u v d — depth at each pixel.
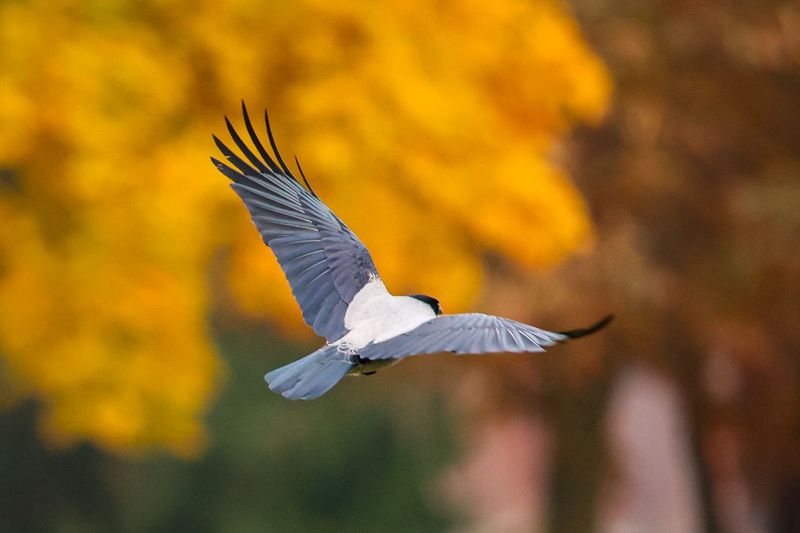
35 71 14.62
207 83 15.20
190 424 15.81
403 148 15.13
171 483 33.06
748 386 21.84
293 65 15.20
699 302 20.67
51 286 15.26
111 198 14.70
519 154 15.77
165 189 14.58
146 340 15.47
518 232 15.69
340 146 14.64
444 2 15.66
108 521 29.80
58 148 14.96
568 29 16.58
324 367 5.30
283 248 5.93
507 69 16.16
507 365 21.75
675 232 21.11
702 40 20.23
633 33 20.02
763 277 20.70
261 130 14.93
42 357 15.41
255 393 33.75
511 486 32.12
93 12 14.86
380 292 5.75
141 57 14.55
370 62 14.98
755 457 22.69
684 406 22.25
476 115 15.33
